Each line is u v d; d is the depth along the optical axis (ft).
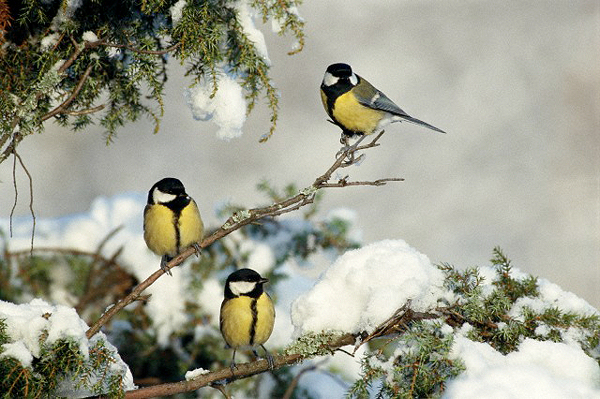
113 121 25.46
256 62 23.11
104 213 41.60
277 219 39.55
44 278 37.04
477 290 20.74
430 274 21.68
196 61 23.39
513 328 20.06
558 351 19.03
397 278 21.22
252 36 23.07
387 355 21.72
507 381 16.57
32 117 21.81
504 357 19.20
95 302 36.65
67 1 22.20
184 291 37.04
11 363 18.43
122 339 36.29
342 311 21.72
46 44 22.54
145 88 28.30
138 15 23.36
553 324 20.25
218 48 22.74
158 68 23.91
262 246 38.50
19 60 22.13
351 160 22.97
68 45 22.97
